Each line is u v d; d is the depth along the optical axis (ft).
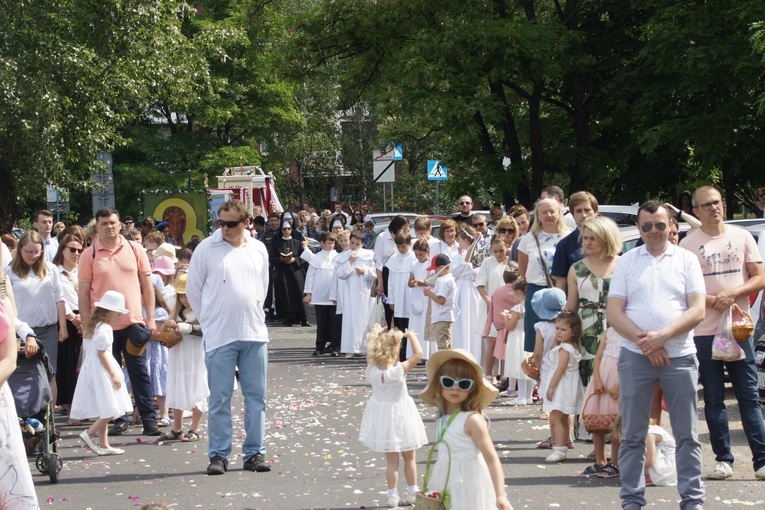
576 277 27.68
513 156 84.53
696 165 74.23
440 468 18.61
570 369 27.78
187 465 29.50
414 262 49.88
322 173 181.57
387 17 84.33
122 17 77.87
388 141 93.76
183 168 149.69
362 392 42.27
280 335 66.95
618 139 83.35
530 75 76.02
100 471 28.94
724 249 25.54
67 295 36.60
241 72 150.92
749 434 25.82
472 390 18.56
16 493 18.37
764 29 55.16
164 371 36.17
